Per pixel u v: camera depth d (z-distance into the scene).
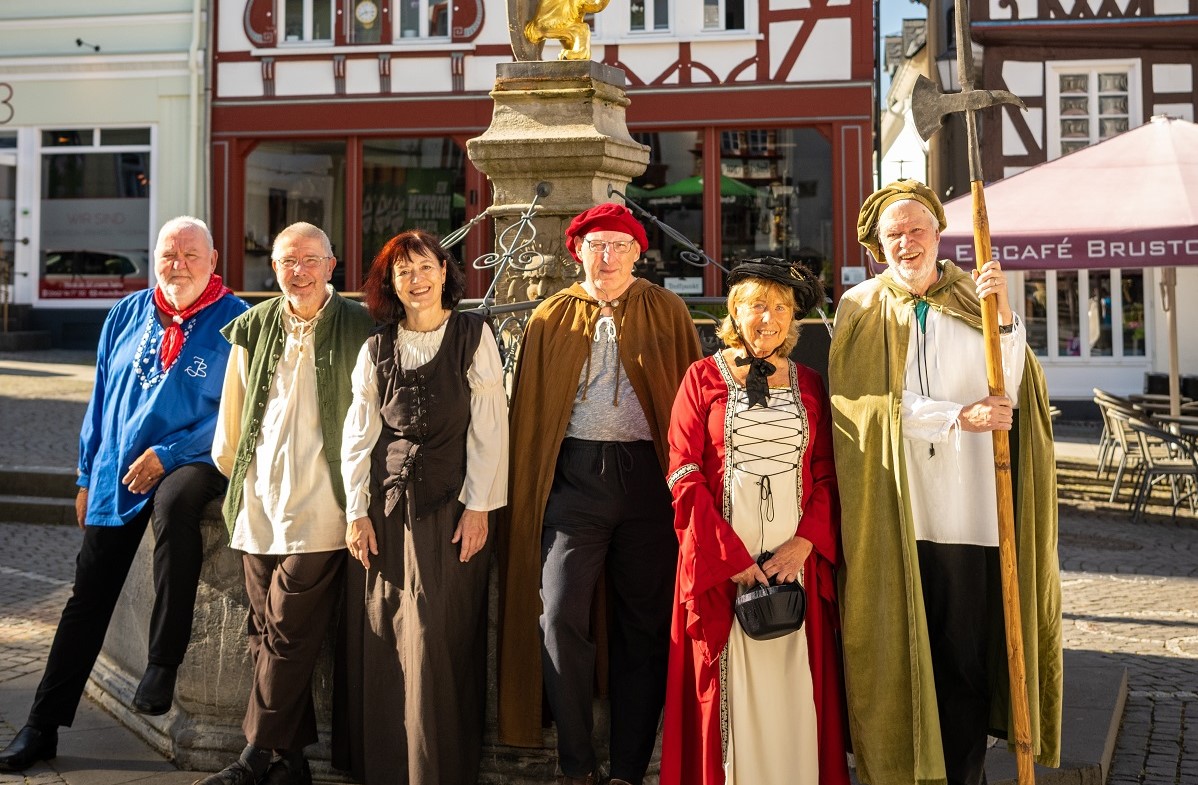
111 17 18.22
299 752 3.93
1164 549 8.77
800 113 16.88
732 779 3.43
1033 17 17.25
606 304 3.85
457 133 17.53
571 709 3.63
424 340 3.70
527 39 5.01
